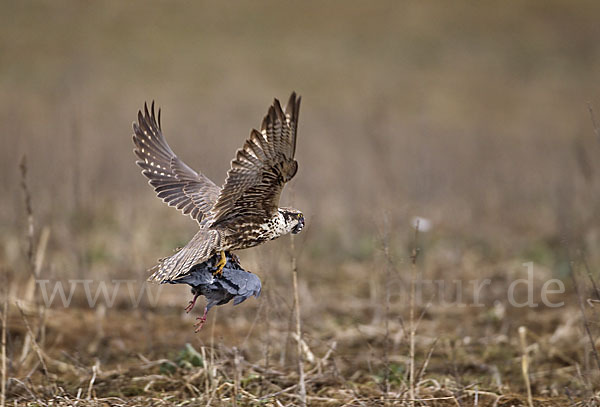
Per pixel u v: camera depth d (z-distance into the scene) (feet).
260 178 24.52
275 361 34.22
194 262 24.11
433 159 68.69
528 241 56.39
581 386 31.40
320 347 36.70
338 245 53.78
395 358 35.06
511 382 33.27
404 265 48.26
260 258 32.99
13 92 106.52
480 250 55.16
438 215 60.49
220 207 25.14
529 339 38.73
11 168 64.08
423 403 28.45
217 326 39.60
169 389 30.60
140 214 58.49
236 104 110.01
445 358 35.81
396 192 57.36
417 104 115.14
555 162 75.00
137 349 36.04
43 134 75.51
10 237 51.57
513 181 68.39
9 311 37.73
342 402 28.94
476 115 112.16
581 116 113.39
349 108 107.65
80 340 36.88
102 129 84.79
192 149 70.95
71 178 54.85
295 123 22.82
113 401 28.66
